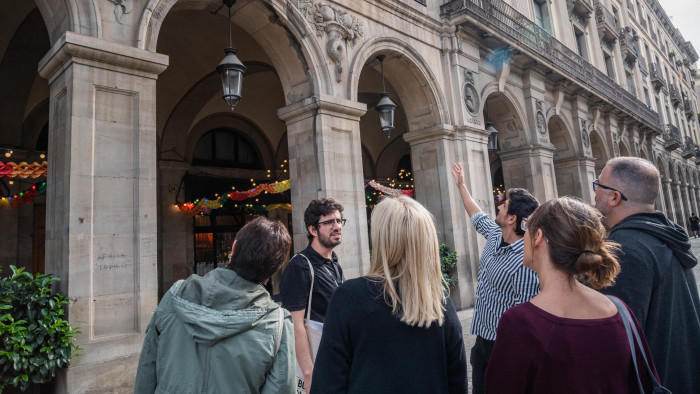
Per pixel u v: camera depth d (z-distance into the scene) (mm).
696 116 38281
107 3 4816
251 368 1613
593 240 1357
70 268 4117
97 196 4418
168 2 5336
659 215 1912
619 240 1834
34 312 3811
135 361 4371
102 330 4238
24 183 8172
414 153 9992
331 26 7520
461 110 9953
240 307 1654
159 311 1737
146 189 4758
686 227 28547
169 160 10742
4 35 7277
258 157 13688
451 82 9984
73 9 4574
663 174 25812
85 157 4379
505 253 2656
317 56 7273
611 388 1235
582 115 15961
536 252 1492
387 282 1538
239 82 5754
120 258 4473
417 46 9438
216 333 1573
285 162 14016
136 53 4801
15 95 8000
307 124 7270
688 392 1669
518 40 11719
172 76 10133
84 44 4426
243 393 1598
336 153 7238
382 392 1438
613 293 1713
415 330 1524
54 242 4496
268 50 7473
